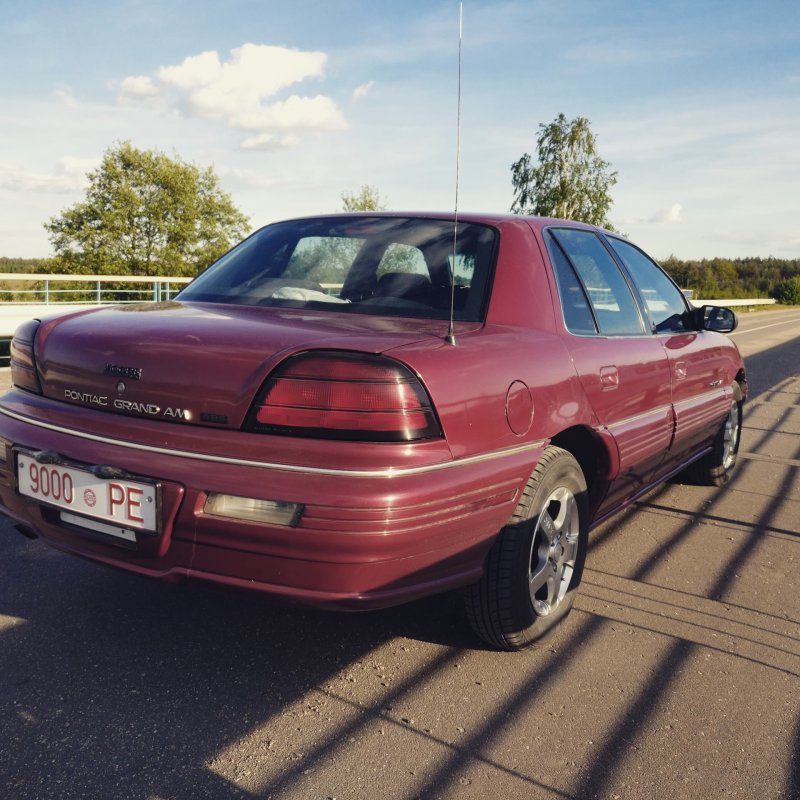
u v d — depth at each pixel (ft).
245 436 6.70
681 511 14.57
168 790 6.11
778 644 9.10
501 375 7.75
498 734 7.04
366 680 7.97
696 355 13.56
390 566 6.71
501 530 8.00
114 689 7.63
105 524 7.32
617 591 10.56
